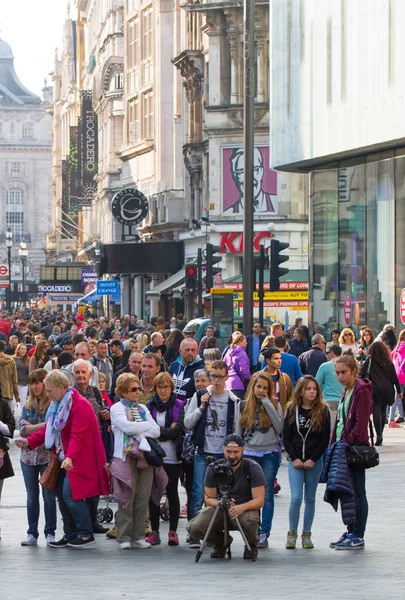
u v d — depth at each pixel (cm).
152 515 2214
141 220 9944
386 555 1986
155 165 10338
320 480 2062
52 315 11119
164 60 10062
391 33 4459
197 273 5403
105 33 13162
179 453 2209
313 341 3425
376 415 3438
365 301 4941
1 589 1703
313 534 2252
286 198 7544
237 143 7675
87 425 2148
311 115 5078
